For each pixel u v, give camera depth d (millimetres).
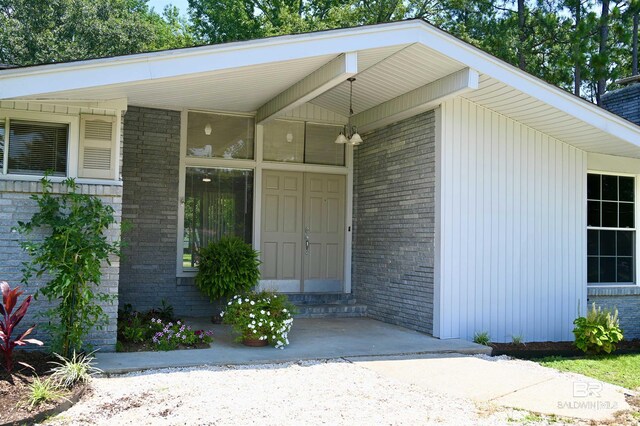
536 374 5871
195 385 4977
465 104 7832
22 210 5664
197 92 7418
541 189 8328
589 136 8031
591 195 9242
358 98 8719
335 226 9789
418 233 8055
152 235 8555
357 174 9836
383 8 18859
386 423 4234
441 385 5344
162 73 5648
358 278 9695
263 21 21812
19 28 21844
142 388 4840
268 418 4227
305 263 9562
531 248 8195
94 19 22719
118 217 5992
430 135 7883
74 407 4344
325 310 9172
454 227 7660
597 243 9250
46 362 5180
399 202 8570
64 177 5984
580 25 15945
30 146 5930
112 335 6031
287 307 6922
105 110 6172
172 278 8633
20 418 3938
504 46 17016
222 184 9125
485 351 6895
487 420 4398
